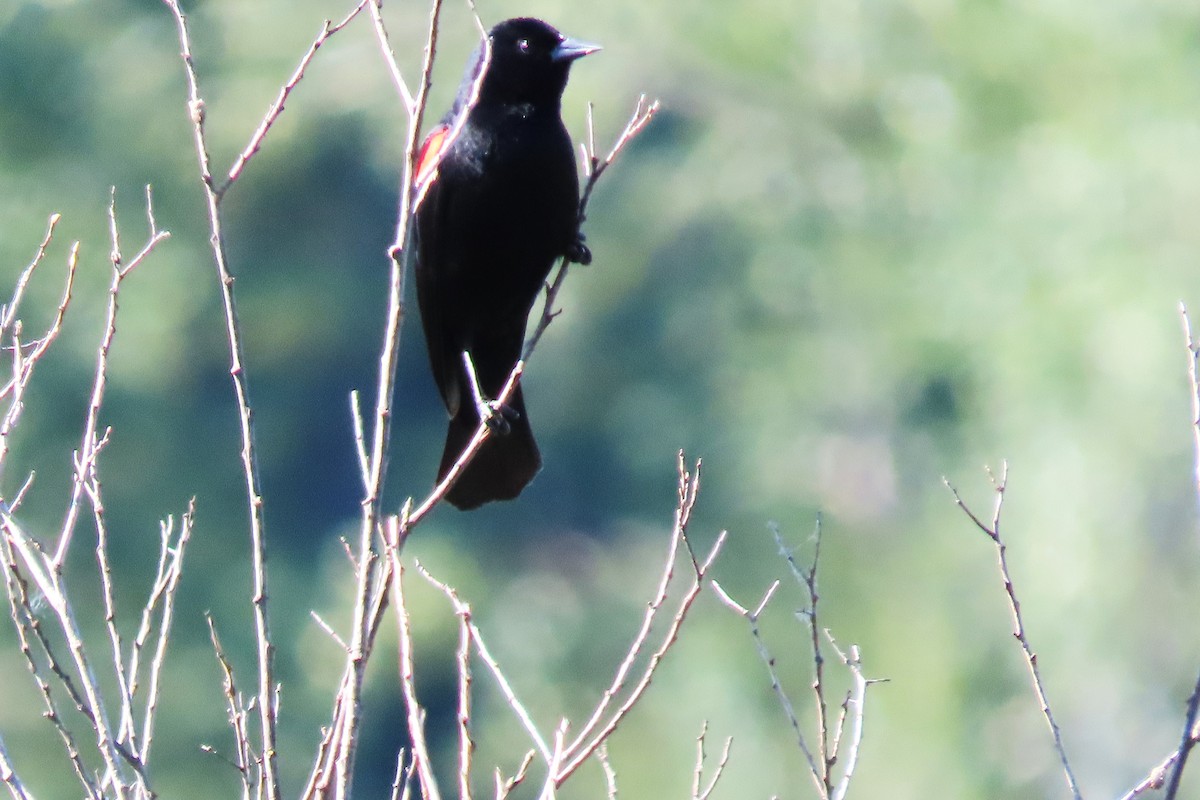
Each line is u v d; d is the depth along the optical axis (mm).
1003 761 13453
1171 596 13234
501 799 4121
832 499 18453
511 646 22547
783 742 14570
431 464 26188
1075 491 13273
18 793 4137
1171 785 4090
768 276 18375
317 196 24891
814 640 4469
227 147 22453
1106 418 13148
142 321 21688
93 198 21891
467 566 23906
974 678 13664
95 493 4398
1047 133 13781
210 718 19922
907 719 13586
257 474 4102
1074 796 4215
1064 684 13477
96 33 22469
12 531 4398
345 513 25609
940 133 14609
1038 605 13461
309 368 25734
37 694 17500
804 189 17484
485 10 20500
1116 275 12898
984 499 14039
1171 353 12562
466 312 6953
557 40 6629
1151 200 12875
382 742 23016
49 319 21219
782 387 18750
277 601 22734
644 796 14891
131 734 4230
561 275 5043
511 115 6652
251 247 24766
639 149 22062
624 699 15672
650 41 17391
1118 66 13227
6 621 17516
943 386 17188
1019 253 13641
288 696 21344
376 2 4375
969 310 14078
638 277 22688
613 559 24203
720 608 16312
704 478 20719
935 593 14305
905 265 15742
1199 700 4141
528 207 6691
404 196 4188
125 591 20859
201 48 22734
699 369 22250
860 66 15164
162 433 22578
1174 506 13188
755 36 15859
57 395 20969
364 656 4000
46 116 21906
